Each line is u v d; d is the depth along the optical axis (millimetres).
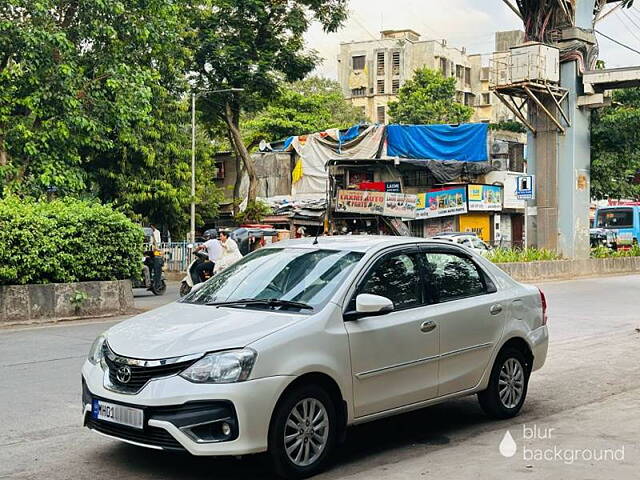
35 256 13117
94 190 29469
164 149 30375
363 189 33469
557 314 15375
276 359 4785
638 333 12688
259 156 39281
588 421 6621
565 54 26156
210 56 29828
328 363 5062
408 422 6656
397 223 32094
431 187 33531
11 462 5457
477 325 6293
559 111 26062
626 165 32469
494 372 6559
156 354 4766
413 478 5000
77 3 18531
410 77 73438
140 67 20484
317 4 30109
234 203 35938
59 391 7879
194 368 4660
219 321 5156
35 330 12438
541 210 26906
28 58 17688
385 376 5508
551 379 8625
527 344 6824
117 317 14203
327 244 6102
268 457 4867
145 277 20094
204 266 17078
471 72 76812
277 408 4805
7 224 12859
